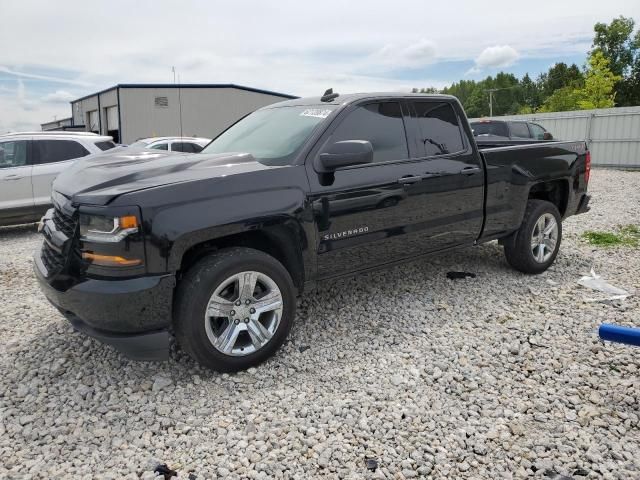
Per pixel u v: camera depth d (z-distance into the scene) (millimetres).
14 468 2615
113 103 28906
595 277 5418
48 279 3320
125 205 3016
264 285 3549
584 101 41844
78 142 9430
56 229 3473
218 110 29656
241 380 3404
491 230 5059
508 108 125125
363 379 3420
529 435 2828
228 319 3389
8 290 5457
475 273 5617
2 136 8977
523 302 4766
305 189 3670
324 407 3100
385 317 4449
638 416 2980
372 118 4211
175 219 3125
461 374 3475
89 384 3414
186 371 3549
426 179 4383
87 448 2777
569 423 2932
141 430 2926
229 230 3320
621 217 9086
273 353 3613
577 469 2564
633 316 4379
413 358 3719
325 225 3801
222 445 2777
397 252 4332
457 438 2803
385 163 4180
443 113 4734
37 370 3598
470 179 4738
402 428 2902
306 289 3869
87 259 3119
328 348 3879
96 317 3092
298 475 2541
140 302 3064
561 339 3975
